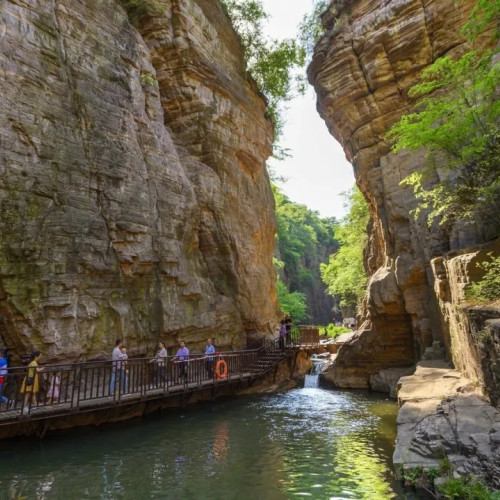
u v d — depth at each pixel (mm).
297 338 22359
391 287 17516
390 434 9844
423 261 16109
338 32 20703
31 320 10023
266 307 20688
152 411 12328
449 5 17094
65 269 11008
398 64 18656
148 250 13617
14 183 10273
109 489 6312
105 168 12734
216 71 19156
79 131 12297
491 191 10188
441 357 13930
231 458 7934
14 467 7230
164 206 14844
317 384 20391
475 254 9906
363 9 20234
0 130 10180
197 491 6273
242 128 20984
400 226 17500
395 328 18188
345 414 12344
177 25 17797
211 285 17203
